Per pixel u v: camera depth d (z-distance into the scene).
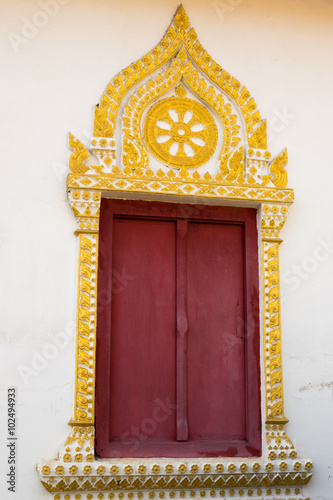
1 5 5.07
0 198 4.80
